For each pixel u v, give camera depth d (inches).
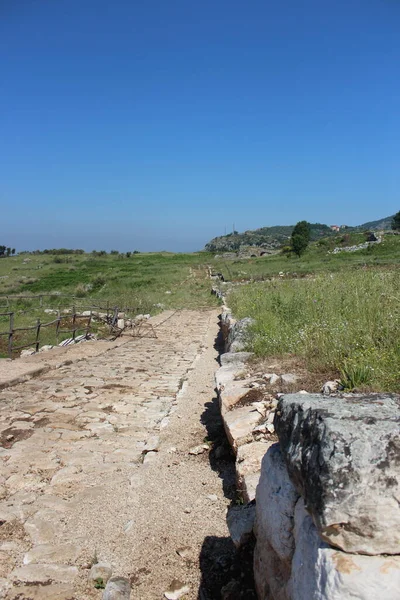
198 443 221.3
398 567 63.5
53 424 247.1
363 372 180.1
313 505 69.9
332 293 379.6
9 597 115.8
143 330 708.0
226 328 504.7
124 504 162.6
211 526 145.7
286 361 265.9
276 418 95.6
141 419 261.3
